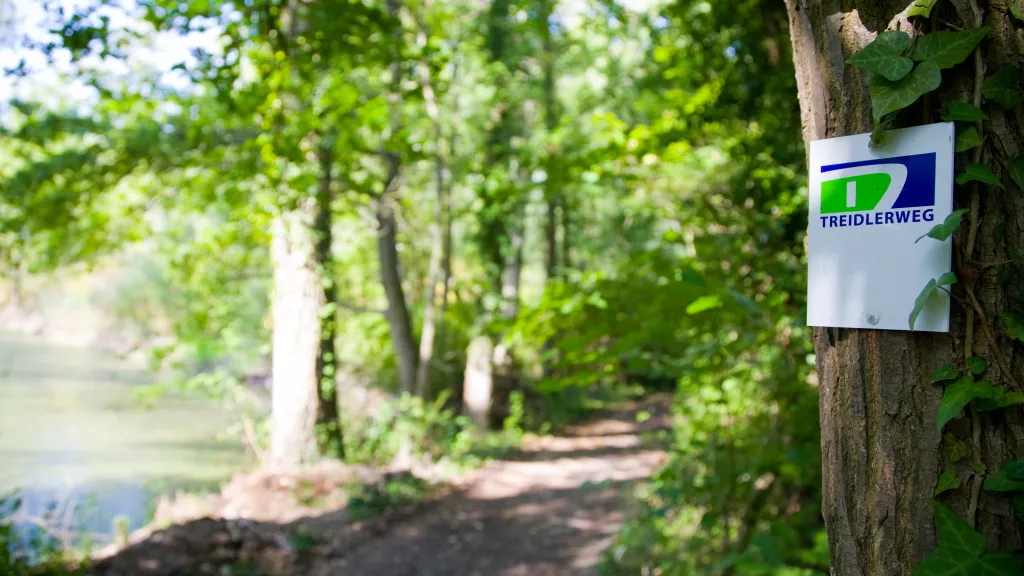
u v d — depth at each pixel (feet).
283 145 16.37
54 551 18.84
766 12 10.80
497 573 21.39
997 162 3.50
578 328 9.00
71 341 82.12
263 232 27.94
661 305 8.35
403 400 33.47
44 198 23.75
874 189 3.78
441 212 34.86
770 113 10.98
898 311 3.68
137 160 23.24
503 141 36.96
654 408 53.78
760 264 9.90
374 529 24.45
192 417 44.06
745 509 12.49
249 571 20.02
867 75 3.72
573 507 28.14
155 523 22.95
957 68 3.58
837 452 4.00
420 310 45.42
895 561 3.73
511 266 47.65
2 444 35.01
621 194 20.25
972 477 3.52
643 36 22.02
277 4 14.89
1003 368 3.43
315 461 30.53
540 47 37.58
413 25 28.86
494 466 35.24
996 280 3.46
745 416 12.63
